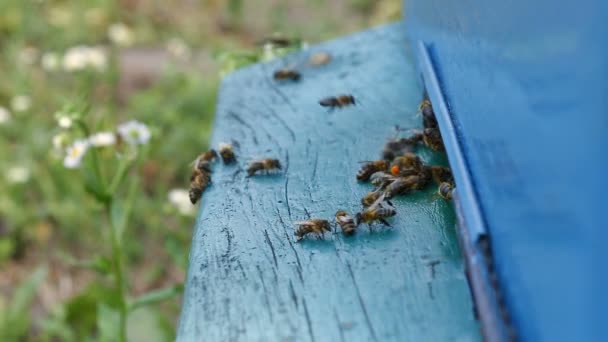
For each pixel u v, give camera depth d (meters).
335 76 0.60
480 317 0.38
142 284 0.91
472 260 0.39
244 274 0.42
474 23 0.42
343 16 1.55
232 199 0.48
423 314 0.39
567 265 0.32
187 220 0.85
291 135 0.53
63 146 0.67
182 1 1.72
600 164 0.30
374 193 0.45
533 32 0.34
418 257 0.41
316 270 0.41
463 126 0.43
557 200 0.32
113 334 0.65
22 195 1.04
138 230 0.97
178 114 1.14
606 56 0.29
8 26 1.50
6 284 0.95
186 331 0.39
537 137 0.34
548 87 0.33
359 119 0.54
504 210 0.37
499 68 0.38
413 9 0.59
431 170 0.46
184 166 1.06
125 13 1.61
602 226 0.30
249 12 1.64
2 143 1.09
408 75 0.58
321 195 0.47
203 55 1.45
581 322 0.31
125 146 0.68
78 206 0.97
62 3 1.59
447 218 0.43
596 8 0.29
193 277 0.42
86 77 1.08
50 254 0.99
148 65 1.40
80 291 0.93
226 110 0.58
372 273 0.41
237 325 0.39
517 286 0.35
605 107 0.29
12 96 1.26
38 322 0.88
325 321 0.39
